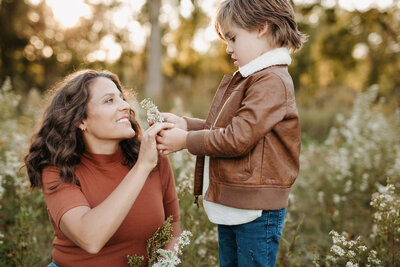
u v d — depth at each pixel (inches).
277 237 78.5
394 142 205.5
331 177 165.3
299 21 687.7
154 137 66.7
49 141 72.7
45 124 75.3
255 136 70.0
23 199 109.3
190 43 829.2
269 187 73.5
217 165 76.4
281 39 78.5
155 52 509.4
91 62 720.3
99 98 72.8
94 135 74.2
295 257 102.3
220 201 75.7
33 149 75.2
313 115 410.3
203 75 779.4
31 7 666.8
